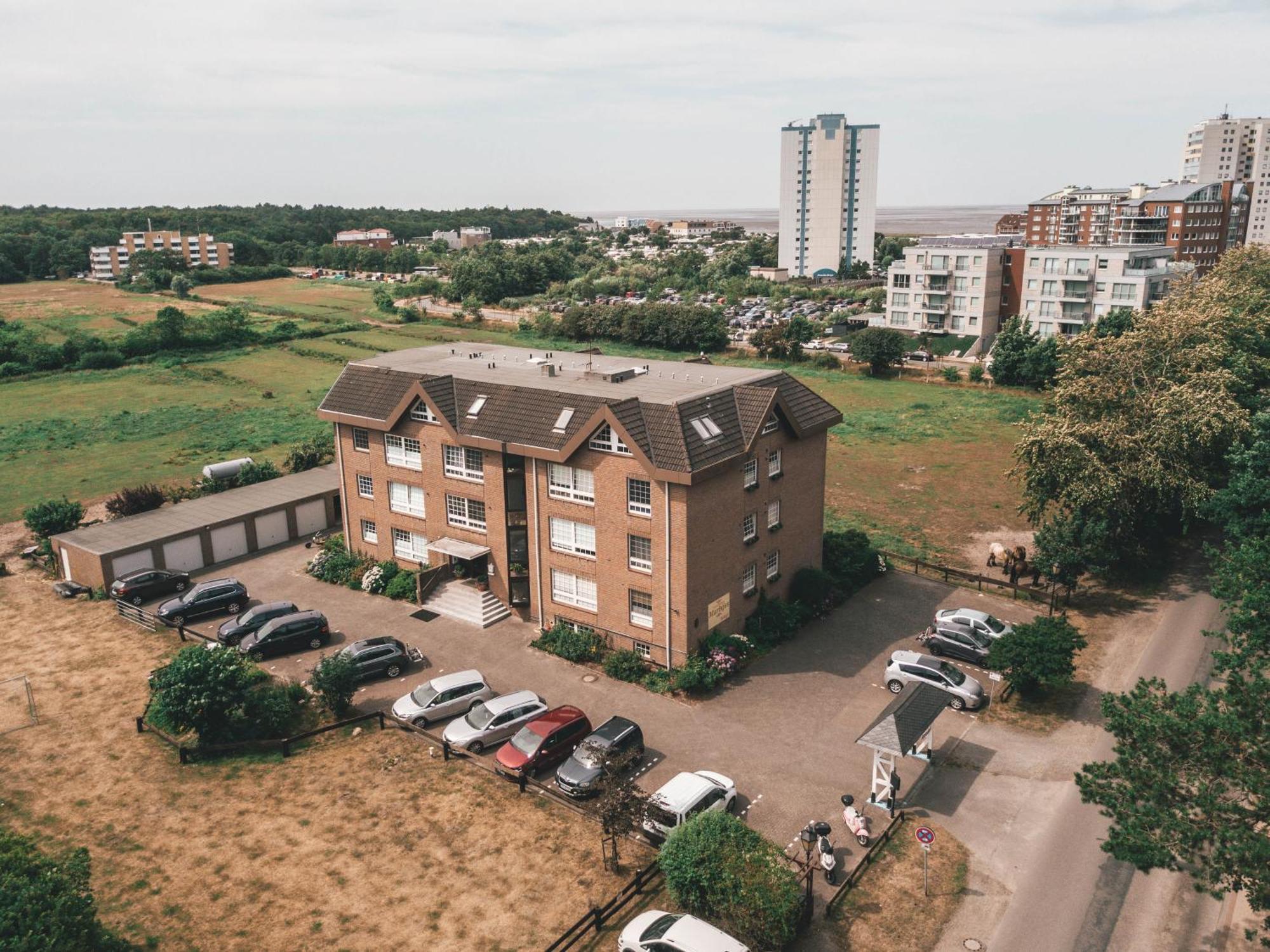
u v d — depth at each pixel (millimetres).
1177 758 25391
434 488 51625
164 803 34094
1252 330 70938
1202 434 49906
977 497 71062
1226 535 56812
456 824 32688
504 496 47719
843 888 29156
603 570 44938
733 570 45344
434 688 40844
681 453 41062
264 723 38844
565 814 33406
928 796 34500
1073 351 57062
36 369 134125
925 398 109312
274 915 28031
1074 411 54281
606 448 43156
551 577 47469
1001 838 32062
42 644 48000
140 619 50812
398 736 38969
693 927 25594
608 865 30156
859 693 41906
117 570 54469
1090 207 187625
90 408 110000
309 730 39531
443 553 51031
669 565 42156
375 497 55125
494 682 43312
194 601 50781
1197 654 45062
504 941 26922
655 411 42938
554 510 46156
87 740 38625
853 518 66375
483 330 171125
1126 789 25250
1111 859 30906
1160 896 29219
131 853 31094
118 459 86812
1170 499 53594
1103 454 52094
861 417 99062
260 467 71938
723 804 32719
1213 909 28672
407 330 170375
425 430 50969
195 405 111188
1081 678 43219
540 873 30047
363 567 55406
